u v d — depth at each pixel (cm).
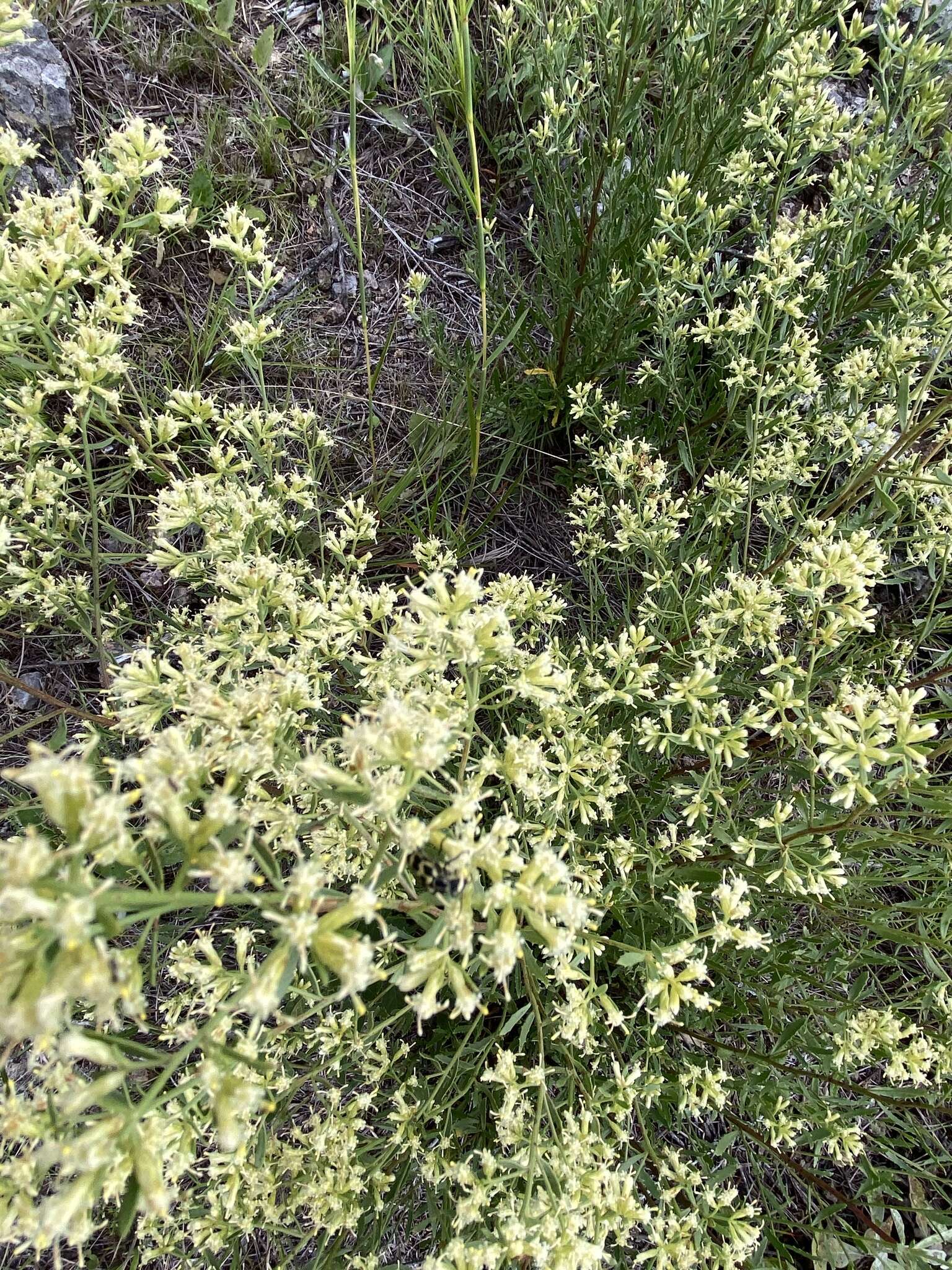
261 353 250
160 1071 253
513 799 219
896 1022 210
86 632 257
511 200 402
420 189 394
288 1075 238
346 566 249
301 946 125
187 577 240
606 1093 204
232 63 370
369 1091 242
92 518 235
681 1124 277
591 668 251
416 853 159
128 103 358
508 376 352
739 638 255
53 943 112
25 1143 165
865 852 231
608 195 345
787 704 211
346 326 369
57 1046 128
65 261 191
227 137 362
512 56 344
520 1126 189
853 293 337
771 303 265
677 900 200
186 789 131
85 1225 131
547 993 243
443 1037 255
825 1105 222
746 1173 299
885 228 389
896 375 261
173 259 346
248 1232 199
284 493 252
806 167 299
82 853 114
